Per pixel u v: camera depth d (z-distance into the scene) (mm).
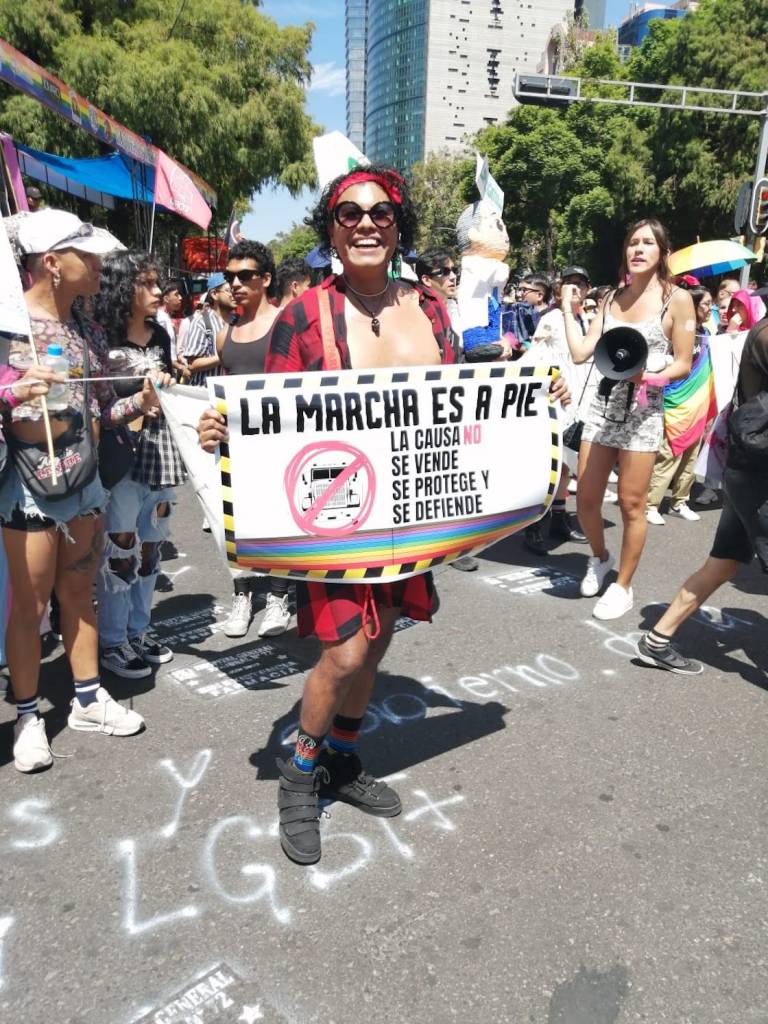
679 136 26203
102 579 3352
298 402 2203
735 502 3195
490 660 3734
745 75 24672
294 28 20984
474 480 2475
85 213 18969
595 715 3232
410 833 2482
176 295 6324
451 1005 1870
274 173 21484
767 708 3318
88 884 2246
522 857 2375
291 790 2414
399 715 3211
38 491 2570
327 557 2295
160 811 2572
